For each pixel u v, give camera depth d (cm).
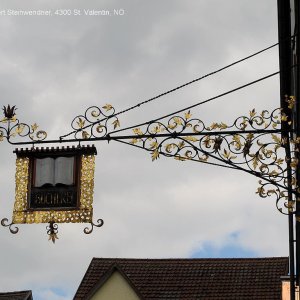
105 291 3431
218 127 1434
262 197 1436
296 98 1772
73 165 1539
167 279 3656
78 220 1518
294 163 1434
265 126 1430
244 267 3672
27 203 1536
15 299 3719
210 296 3550
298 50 1691
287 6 1858
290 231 2009
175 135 1436
